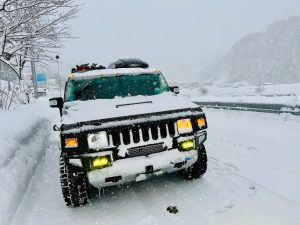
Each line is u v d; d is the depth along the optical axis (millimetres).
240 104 12844
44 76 26641
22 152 5969
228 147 7109
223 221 3658
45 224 3961
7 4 7570
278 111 10516
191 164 4410
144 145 4023
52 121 12117
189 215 3869
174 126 4195
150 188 4859
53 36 8344
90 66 6367
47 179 5574
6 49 8312
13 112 9164
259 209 3879
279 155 6094
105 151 3900
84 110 4492
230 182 4816
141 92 5566
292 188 4449
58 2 7641
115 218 4004
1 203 3906
